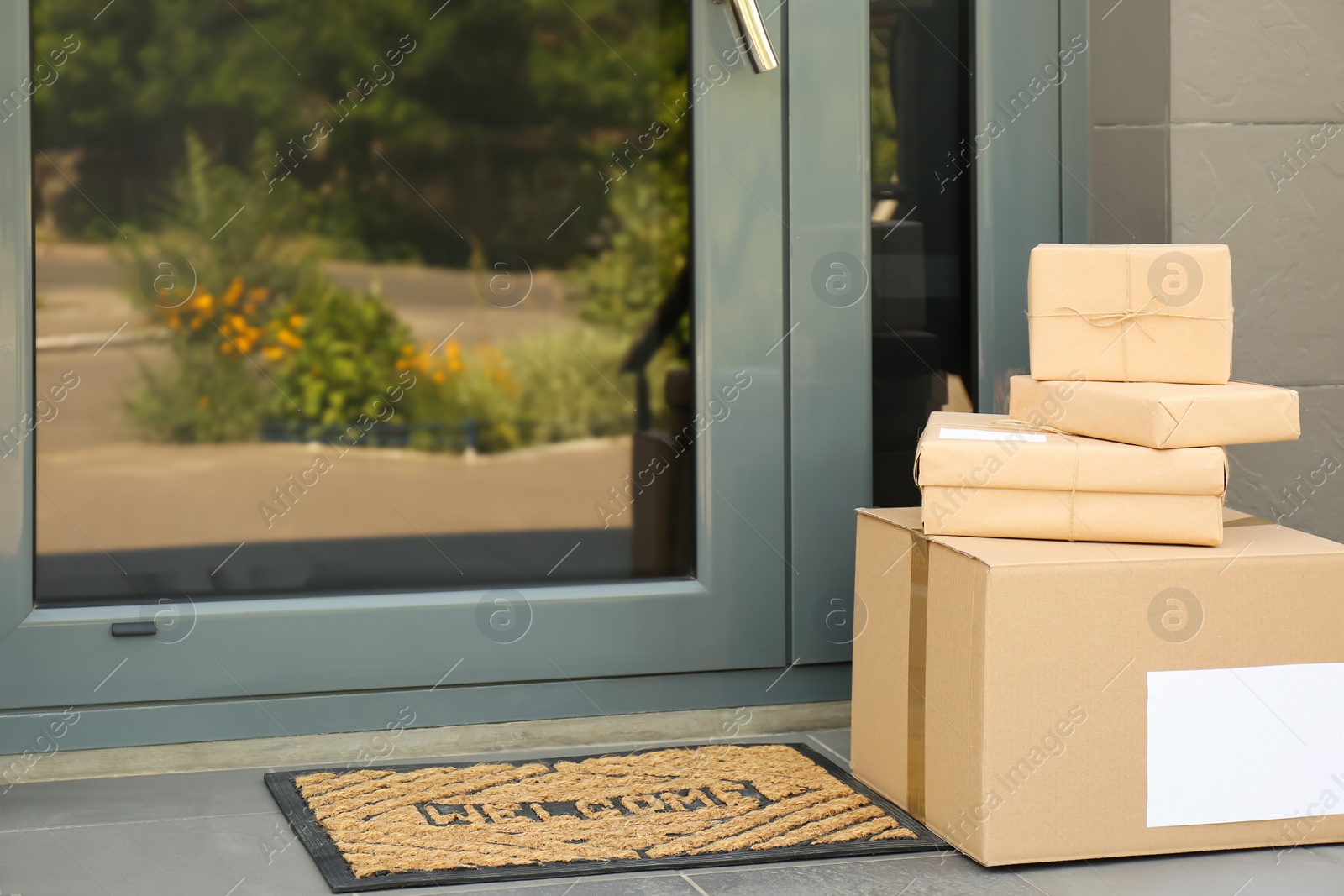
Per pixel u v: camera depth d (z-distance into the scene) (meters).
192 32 3.12
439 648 2.00
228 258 3.39
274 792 1.78
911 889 1.46
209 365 3.53
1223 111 1.97
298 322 3.52
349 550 3.26
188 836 1.62
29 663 1.86
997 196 2.10
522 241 3.37
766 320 2.07
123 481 3.52
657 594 2.06
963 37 2.11
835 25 2.05
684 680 2.09
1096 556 1.50
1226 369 1.59
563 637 2.04
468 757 1.98
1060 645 1.49
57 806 1.74
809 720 2.13
